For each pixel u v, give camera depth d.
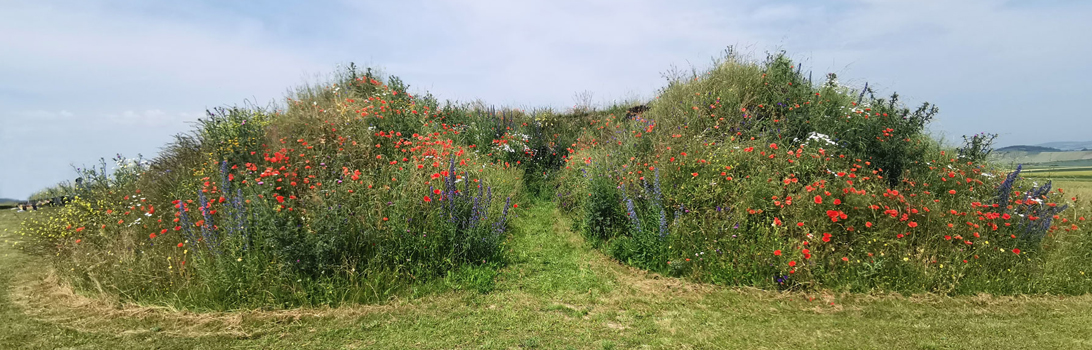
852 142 6.02
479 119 10.16
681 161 6.01
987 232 4.83
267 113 7.58
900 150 5.77
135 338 3.47
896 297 4.26
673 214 5.46
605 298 4.32
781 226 4.89
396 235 4.70
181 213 4.49
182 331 3.59
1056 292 4.40
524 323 3.75
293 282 4.15
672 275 4.84
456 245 4.91
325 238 4.28
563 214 7.28
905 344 3.38
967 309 4.02
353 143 6.28
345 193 5.04
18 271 5.14
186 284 4.19
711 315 3.93
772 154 5.89
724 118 7.09
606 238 5.93
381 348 3.32
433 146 7.21
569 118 11.73
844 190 4.97
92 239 5.37
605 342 3.39
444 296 4.29
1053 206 5.02
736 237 4.88
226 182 5.02
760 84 7.77
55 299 4.27
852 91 8.08
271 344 3.40
